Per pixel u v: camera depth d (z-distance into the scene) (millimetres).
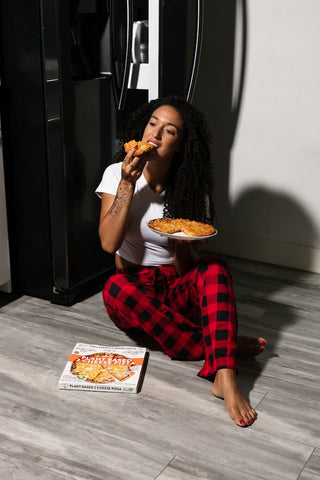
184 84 2645
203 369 1799
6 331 2141
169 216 1933
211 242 3037
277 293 2576
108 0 2211
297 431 1658
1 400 1740
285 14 2602
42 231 2305
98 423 1653
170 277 1988
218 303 1740
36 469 1474
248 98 2775
